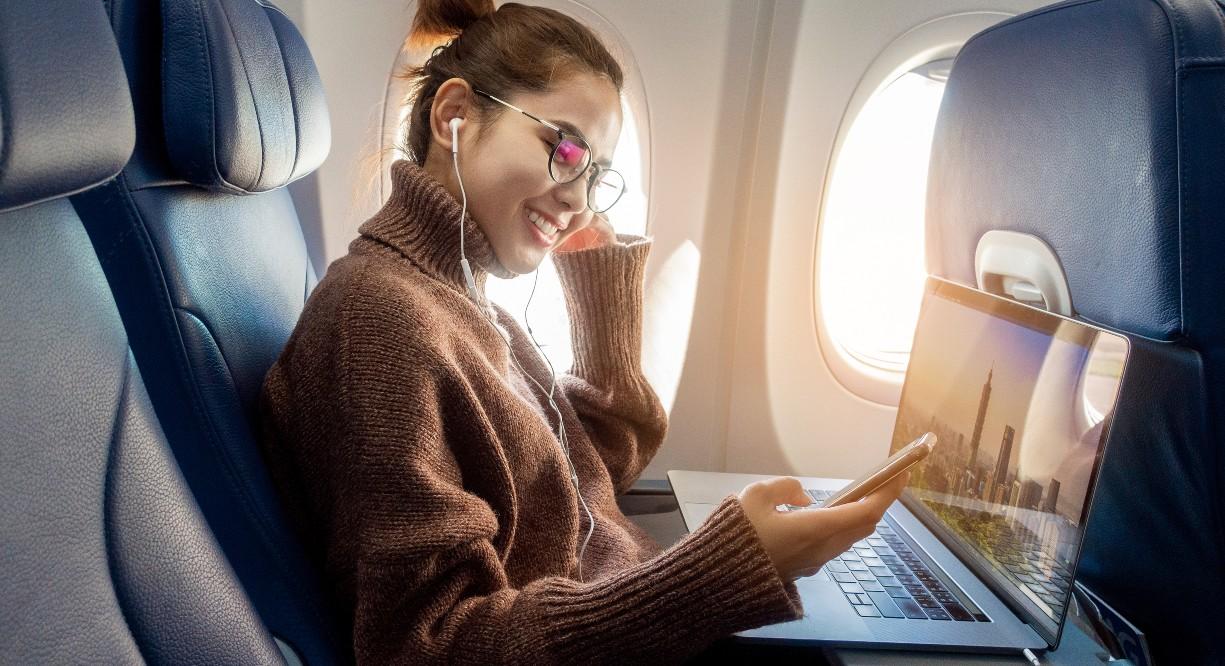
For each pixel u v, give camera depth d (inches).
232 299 35.7
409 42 45.2
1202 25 30.5
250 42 34.6
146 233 31.9
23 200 18.9
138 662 22.4
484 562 31.9
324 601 35.0
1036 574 37.1
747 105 59.7
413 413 32.1
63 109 18.8
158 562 23.4
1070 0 36.6
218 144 32.5
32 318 20.9
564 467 40.0
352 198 57.4
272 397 34.5
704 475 55.2
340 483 32.2
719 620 29.9
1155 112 31.3
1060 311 40.8
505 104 38.3
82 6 19.9
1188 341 32.4
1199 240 31.3
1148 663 37.3
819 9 57.4
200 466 33.4
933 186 50.2
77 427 21.6
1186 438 33.8
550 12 40.5
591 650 30.0
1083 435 34.9
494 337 39.7
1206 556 35.4
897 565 44.2
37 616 19.6
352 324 33.1
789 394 66.3
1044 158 38.6
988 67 42.8
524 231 39.6
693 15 57.3
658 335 64.0
